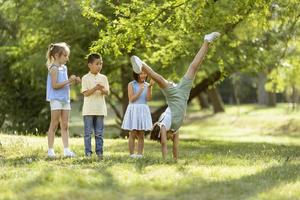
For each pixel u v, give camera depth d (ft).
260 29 78.18
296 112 176.55
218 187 27.99
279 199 25.93
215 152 53.67
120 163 34.60
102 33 55.16
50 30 87.71
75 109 208.44
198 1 59.47
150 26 57.16
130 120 41.47
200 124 176.45
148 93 41.63
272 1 63.67
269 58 89.92
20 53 94.73
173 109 38.32
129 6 55.93
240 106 229.86
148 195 26.32
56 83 39.47
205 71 92.53
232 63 86.48
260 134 138.51
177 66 81.97
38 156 39.81
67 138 40.14
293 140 119.55
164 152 37.91
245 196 26.48
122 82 98.43
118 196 26.02
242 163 36.73
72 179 29.04
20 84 103.09
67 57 40.27
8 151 43.62
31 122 102.58
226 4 63.31
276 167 34.06
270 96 213.25
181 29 62.90
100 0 78.64
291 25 81.87
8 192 27.02
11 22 101.81
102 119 41.86
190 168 33.06
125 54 83.82
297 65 99.60
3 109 103.50
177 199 25.79
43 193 26.35
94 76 41.37
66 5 85.35
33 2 87.71
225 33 75.41
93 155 39.91
